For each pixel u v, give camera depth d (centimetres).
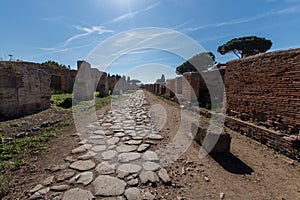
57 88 1730
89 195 251
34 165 333
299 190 278
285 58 409
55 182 281
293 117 391
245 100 557
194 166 353
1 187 250
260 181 302
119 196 253
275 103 440
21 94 741
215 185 289
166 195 260
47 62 2312
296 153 364
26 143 427
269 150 425
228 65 653
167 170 335
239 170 339
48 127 585
